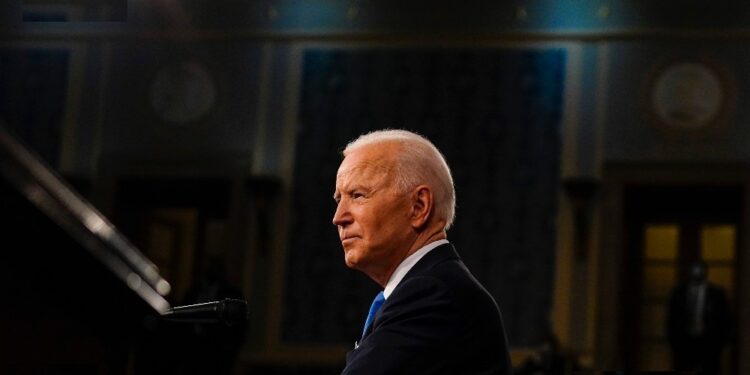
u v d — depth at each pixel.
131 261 2.92
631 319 22.23
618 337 21.81
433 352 4.11
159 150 23.28
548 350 19.27
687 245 22.20
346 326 22.50
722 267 22.06
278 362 22.34
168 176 23.25
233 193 23.06
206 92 23.39
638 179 21.97
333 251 22.77
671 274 22.23
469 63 22.81
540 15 22.61
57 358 2.90
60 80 23.64
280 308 22.67
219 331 19.17
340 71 23.19
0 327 2.83
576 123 22.30
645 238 22.47
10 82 23.69
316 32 23.23
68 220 2.74
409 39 22.97
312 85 23.22
